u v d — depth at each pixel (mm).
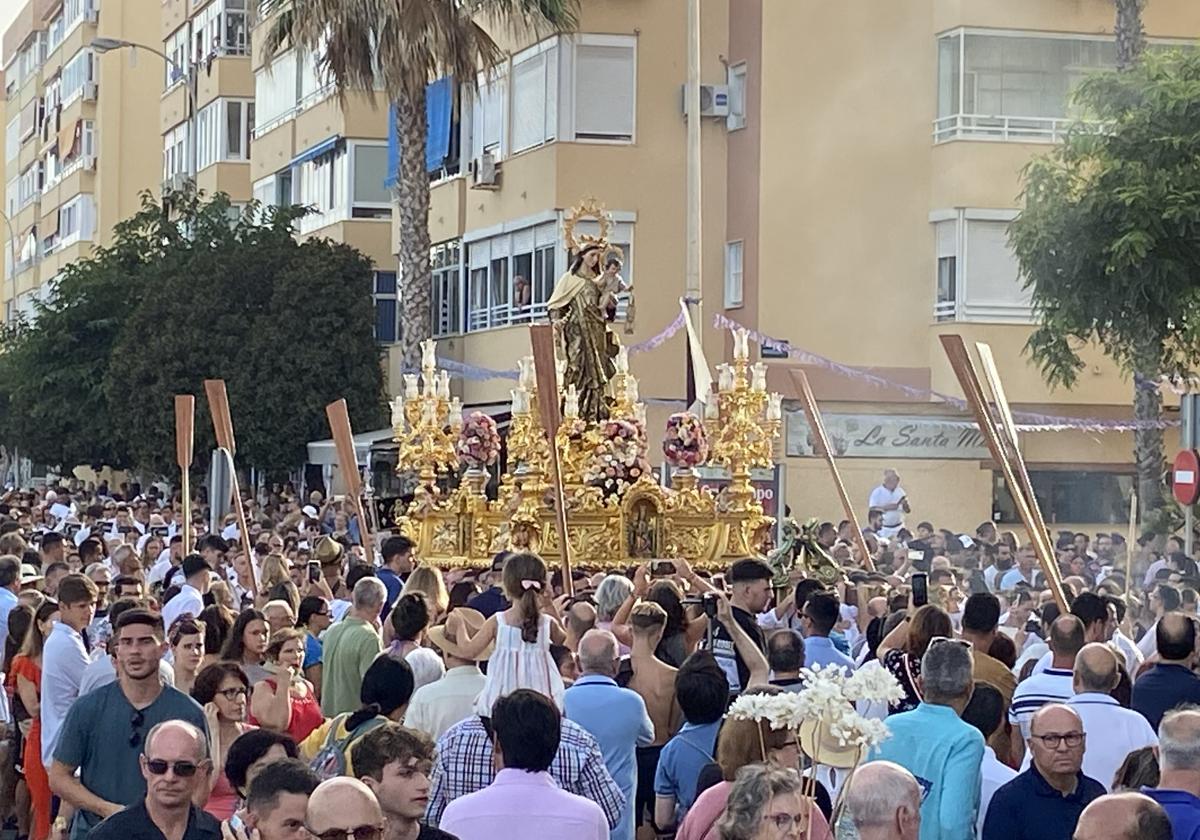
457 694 10406
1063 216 27625
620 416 22938
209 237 45188
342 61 34281
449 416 23594
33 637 14094
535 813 7914
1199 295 26953
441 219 40969
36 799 13977
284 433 41812
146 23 74250
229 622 11922
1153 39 34531
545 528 22250
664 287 35781
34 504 41719
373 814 6711
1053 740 8281
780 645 10375
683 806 9812
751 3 34812
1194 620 11641
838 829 7898
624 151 35750
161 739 7867
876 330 34375
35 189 87812
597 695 10195
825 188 34344
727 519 22859
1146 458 28984
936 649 8992
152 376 42875
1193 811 7645
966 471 34062
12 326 62906
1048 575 14586
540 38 36312
